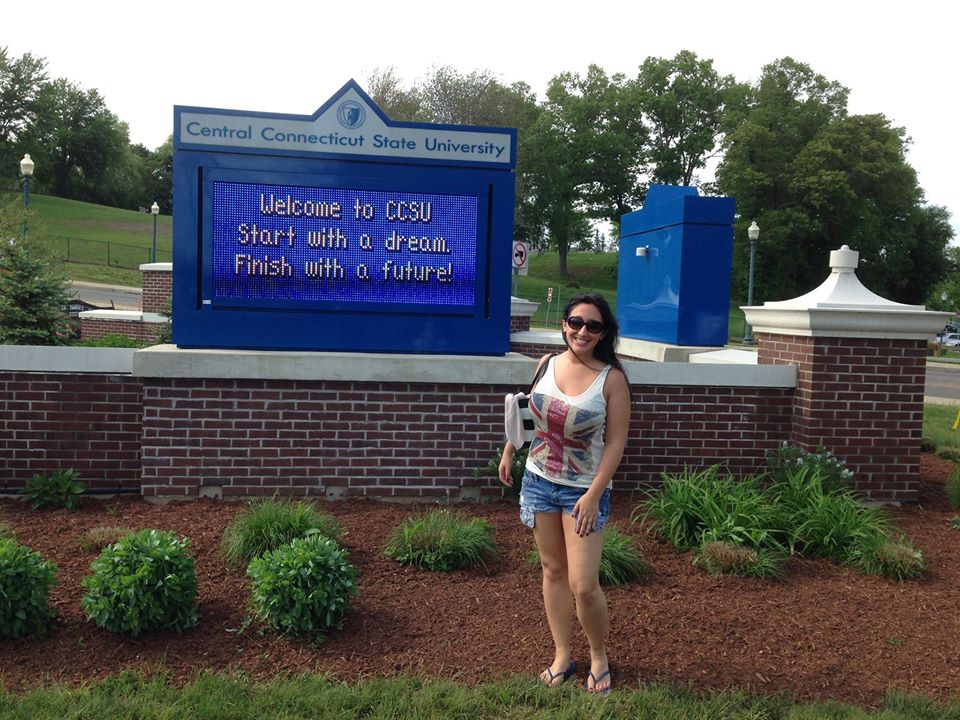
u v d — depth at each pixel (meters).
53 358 6.69
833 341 7.18
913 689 4.00
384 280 7.16
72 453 6.76
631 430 7.21
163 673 3.84
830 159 55.16
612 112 69.12
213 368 6.56
